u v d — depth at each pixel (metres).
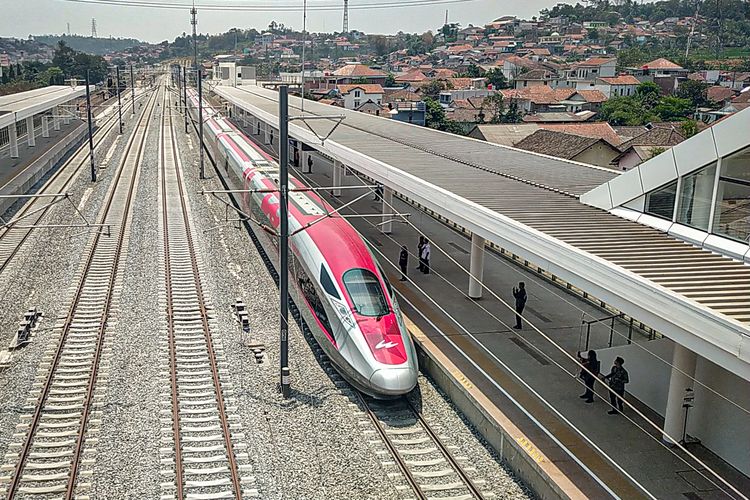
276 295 23.47
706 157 13.91
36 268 25.61
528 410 14.80
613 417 15.00
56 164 52.59
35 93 69.50
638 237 14.59
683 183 14.73
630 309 11.80
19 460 13.36
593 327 20.05
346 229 19.78
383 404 16.02
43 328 20.05
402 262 23.98
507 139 58.94
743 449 13.01
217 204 37.88
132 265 26.27
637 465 13.15
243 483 12.78
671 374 14.01
